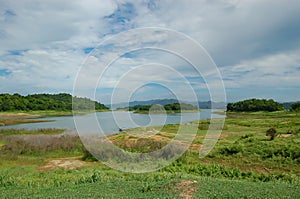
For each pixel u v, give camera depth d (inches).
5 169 639.8
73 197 362.3
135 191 390.6
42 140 904.3
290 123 1352.1
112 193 382.3
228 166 647.8
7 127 1630.2
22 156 769.6
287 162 656.4
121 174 557.9
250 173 562.3
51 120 2091.5
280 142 823.1
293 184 445.7
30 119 2187.5
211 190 368.8
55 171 614.2
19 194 402.9
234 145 782.5
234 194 344.8
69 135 984.3
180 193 361.4
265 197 331.6
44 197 369.4
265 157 698.8
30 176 564.4
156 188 395.2
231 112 2132.1
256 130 1198.9
